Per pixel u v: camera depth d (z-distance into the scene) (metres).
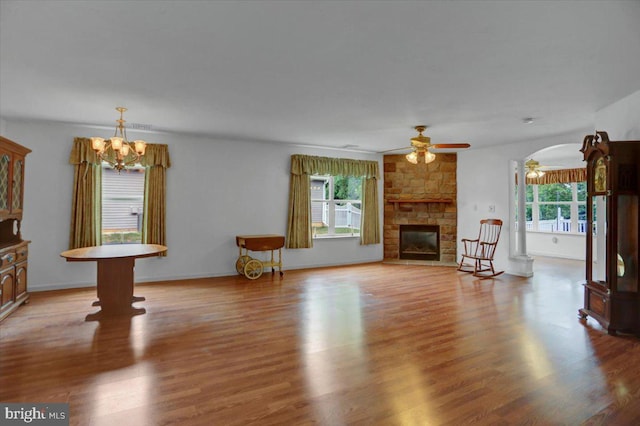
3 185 3.71
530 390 2.29
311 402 2.15
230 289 4.99
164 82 3.22
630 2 1.93
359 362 2.70
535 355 2.83
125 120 4.64
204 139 5.75
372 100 3.76
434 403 2.14
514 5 1.97
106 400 2.15
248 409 2.07
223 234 5.91
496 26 2.21
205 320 3.66
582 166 7.93
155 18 2.12
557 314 3.90
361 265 6.98
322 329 3.41
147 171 5.32
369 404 2.13
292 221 6.41
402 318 3.75
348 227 7.32
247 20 2.15
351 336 3.23
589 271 3.74
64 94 3.57
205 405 2.11
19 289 4.01
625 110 3.61
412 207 7.32
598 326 3.50
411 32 2.29
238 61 2.76
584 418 1.99
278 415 2.01
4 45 2.48
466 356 2.81
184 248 5.62
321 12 2.05
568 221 8.34
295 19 2.13
